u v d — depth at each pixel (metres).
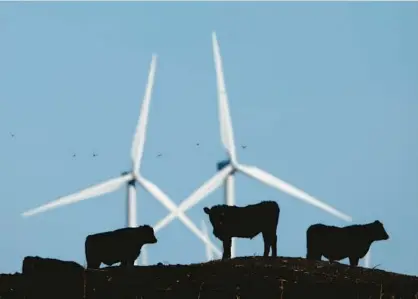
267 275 114.94
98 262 132.88
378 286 114.56
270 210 135.25
